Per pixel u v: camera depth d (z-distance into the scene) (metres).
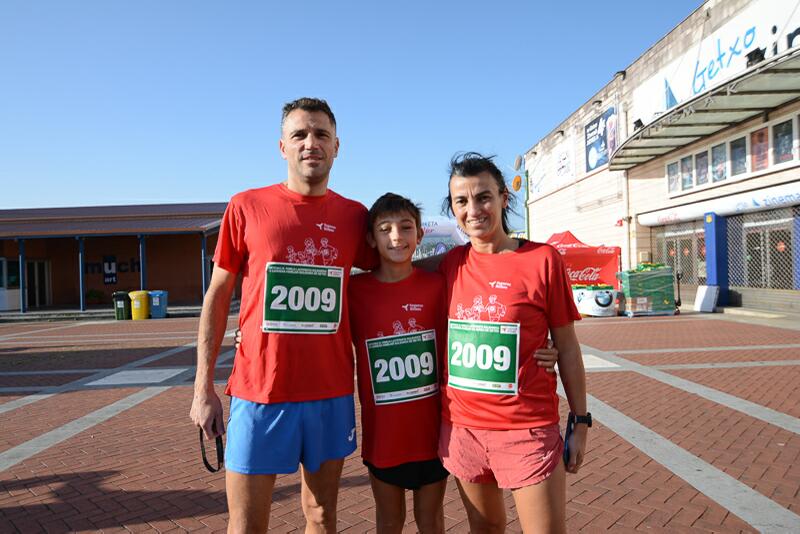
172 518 3.40
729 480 3.71
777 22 12.13
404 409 2.25
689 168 16.73
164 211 27.69
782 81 11.20
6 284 22.69
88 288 24.52
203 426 2.10
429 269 2.59
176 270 24.47
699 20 14.94
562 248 16.94
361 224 2.38
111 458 4.54
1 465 4.41
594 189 23.03
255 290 2.16
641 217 19.48
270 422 2.12
